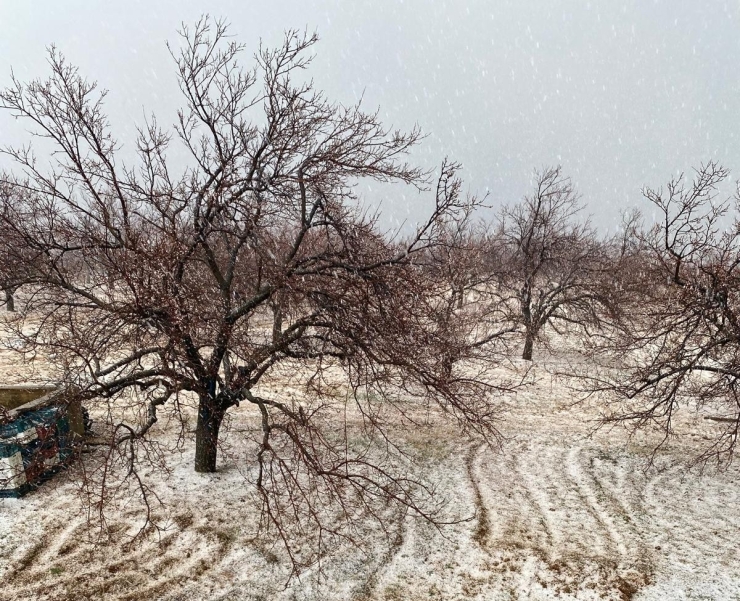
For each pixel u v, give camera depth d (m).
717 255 11.16
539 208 24.28
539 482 12.28
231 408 16.47
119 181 8.84
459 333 14.98
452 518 10.50
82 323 8.96
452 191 9.22
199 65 9.20
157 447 12.82
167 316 8.12
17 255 8.59
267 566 8.63
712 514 10.70
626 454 14.02
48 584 7.91
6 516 9.55
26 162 9.12
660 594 8.02
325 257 10.00
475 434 15.20
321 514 10.34
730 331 10.68
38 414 10.66
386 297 9.29
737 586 8.20
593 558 8.96
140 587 7.97
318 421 15.44
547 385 21.08
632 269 22.20
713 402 18.45
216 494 10.62
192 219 9.71
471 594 8.14
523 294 24.45
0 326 19.59
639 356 22.23
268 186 9.63
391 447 14.02
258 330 19.97
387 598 8.04
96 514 9.73
